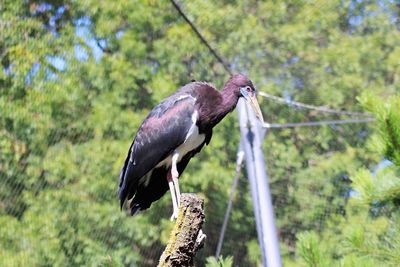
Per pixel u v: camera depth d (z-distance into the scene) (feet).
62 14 44.16
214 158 48.42
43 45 42.96
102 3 46.16
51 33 43.52
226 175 48.01
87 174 43.39
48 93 43.04
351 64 52.70
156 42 48.19
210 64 47.85
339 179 47.93
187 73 48.65
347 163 48.01
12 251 38.70
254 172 33.35
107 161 44.65
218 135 48.57
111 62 46.88
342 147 49.16
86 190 43.06
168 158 27.35
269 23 49.49
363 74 53.11
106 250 42.42
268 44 49.42
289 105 49.39
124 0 46.80
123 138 46.03
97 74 46.01
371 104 16.28
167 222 45.06
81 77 45.06
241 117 34.37
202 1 46.11
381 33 54.65
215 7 46.60
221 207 47.39
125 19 47.85
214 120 27.61
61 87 43.70
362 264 16.22
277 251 32.14
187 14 46.01
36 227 39.93
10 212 39.52
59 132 43.16
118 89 46.80
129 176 27.58
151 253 44.98
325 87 51.21
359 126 49.37
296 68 50.60
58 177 42.04
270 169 48.26
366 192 16.85
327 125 49.85
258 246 46.83
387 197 16.72
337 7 52.44
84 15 45.39
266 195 32.96
